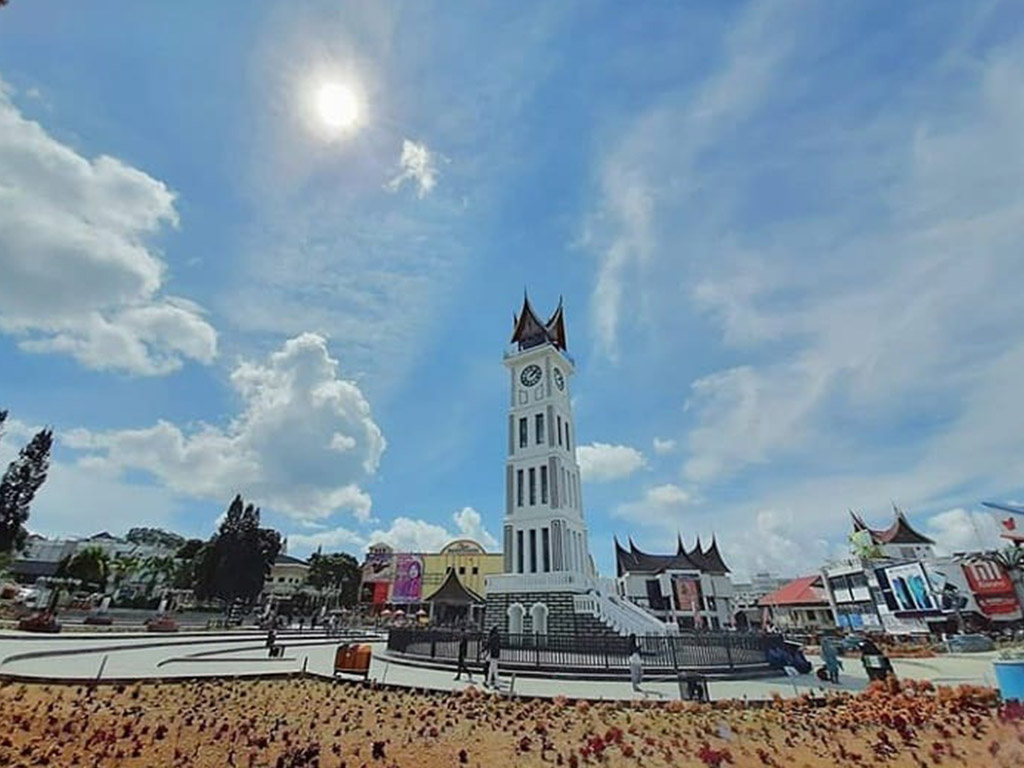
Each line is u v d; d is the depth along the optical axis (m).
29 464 53.06
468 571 85.50
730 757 8.23
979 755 8.04
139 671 15.09
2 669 13.19
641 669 16.81
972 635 32.03
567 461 41.62
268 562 67.56
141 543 104.69
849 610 56.53
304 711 11.02
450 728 9.95
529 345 47.12
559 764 7.91
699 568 72.69
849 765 7.84
